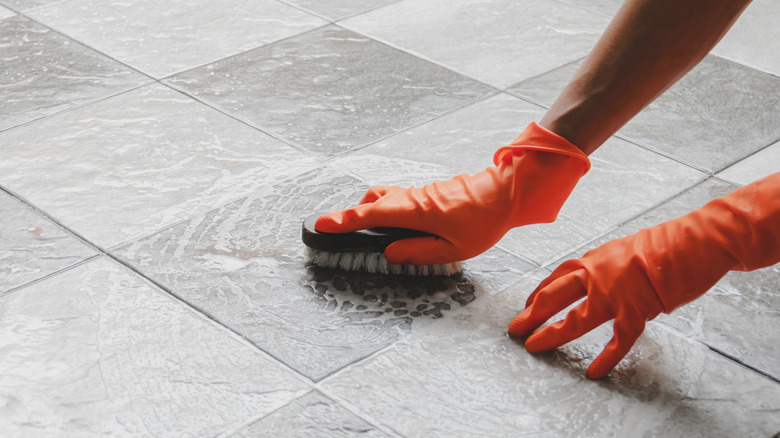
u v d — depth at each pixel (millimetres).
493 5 2166
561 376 1097
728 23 1055
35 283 1199
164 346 1102
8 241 1284
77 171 1462
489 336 1156
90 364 1067
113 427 983
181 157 1516
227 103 1695
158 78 1776
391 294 1223
